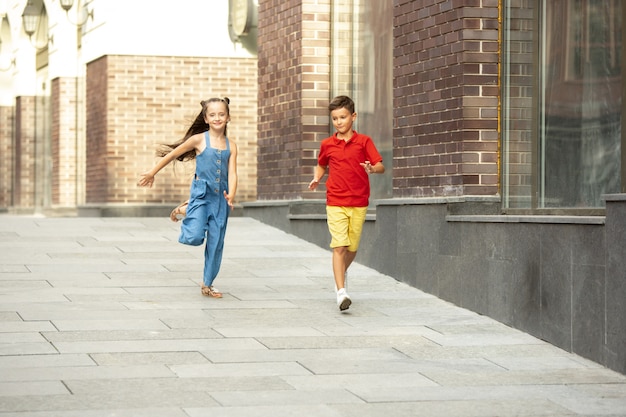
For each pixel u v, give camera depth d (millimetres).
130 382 7242
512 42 10906
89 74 25750
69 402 6664
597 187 9547
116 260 12734
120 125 24156
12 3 34719
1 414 6352
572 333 8664
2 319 9352
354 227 10250
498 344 8961
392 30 13758
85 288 10992
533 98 10539
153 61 24141
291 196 15680
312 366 7895
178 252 13469
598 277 8281
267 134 16625
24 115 34031
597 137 9547
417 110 11969
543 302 9133
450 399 7027
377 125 14250
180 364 7840
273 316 9867
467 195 11023
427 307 10625
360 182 10219
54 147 29688
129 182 24219
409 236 11875
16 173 35188
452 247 10859
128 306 10094
